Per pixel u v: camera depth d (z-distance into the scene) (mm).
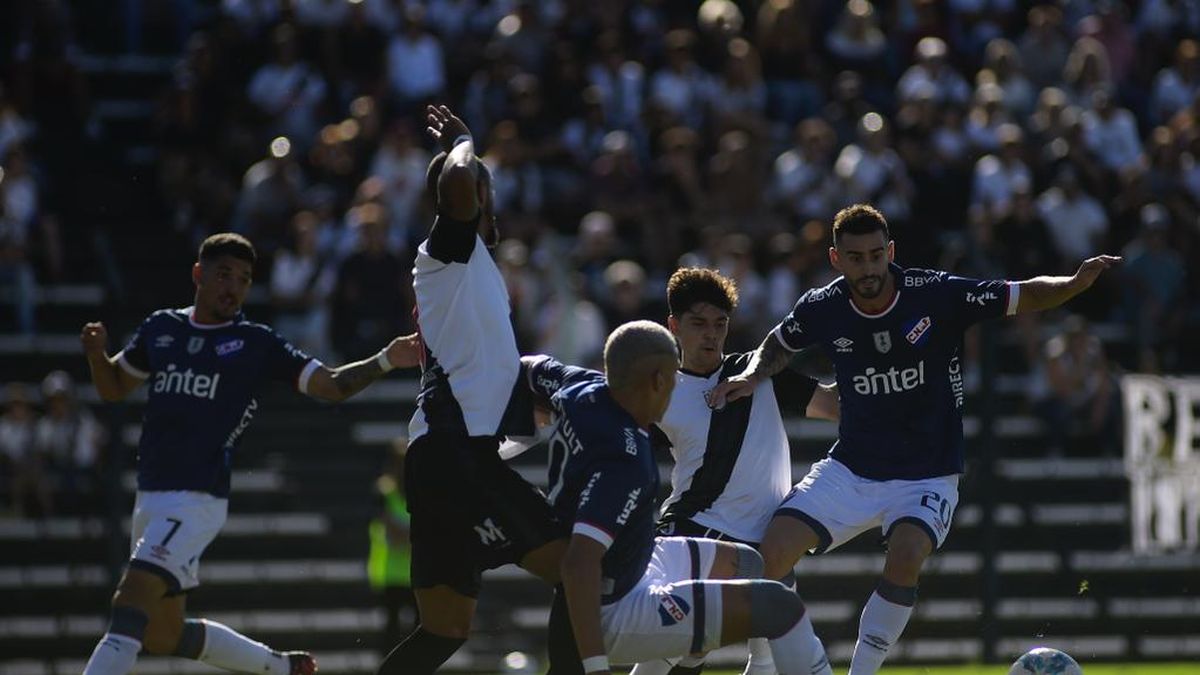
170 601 26734
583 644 22312
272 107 63438
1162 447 57469
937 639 53375
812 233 59000
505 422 24891
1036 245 60719
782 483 27875
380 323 55875
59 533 53469
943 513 27078
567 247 61656
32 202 60875
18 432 54219
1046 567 55469
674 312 27594
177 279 61438
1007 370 60844
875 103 68250
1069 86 70312
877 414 27297
